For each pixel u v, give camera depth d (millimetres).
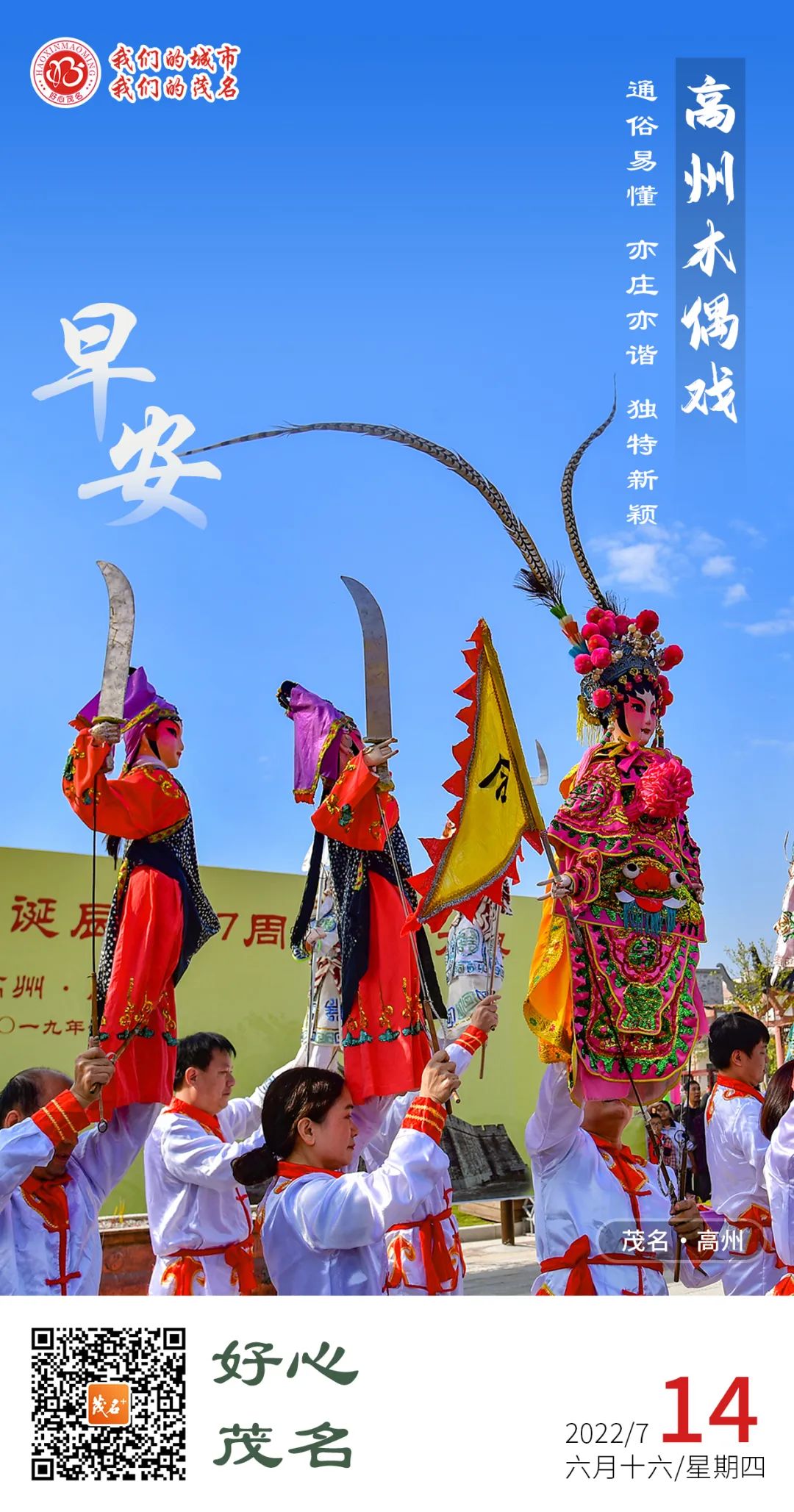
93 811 4039
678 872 4238
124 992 4184
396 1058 4660
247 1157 3436
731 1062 5059
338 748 4934
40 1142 3385
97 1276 4012
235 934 8625
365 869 4801
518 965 10141
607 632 4488
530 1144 4297
